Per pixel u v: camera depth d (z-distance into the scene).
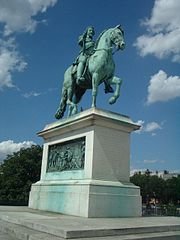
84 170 12.18
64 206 12.16
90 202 11.02
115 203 11.59
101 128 12.44
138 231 8.23
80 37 14.90
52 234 7.35
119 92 13.62
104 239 7.03
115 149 12.62
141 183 90.88
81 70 14.13
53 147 14.97
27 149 46.72
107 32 13.96
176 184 90.25
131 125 13.10
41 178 15.20
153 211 27.06
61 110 16.19
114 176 12.31
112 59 13.91
